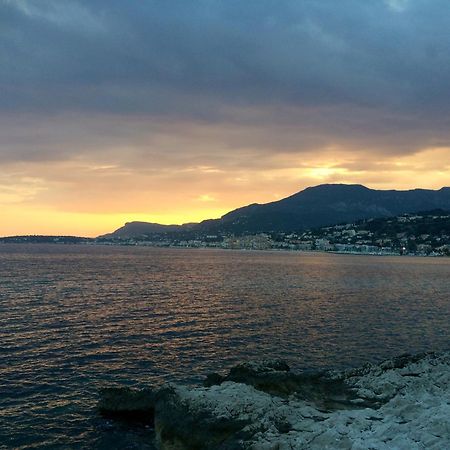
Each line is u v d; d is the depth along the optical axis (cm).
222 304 5456
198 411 1802
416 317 4791
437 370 2278
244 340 3572
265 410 1766
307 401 1977
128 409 2070
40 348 3134
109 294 6159
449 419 1570
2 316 4259
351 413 1750
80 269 10894
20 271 9700
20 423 1969
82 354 3025
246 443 1531
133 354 3066
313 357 3152
